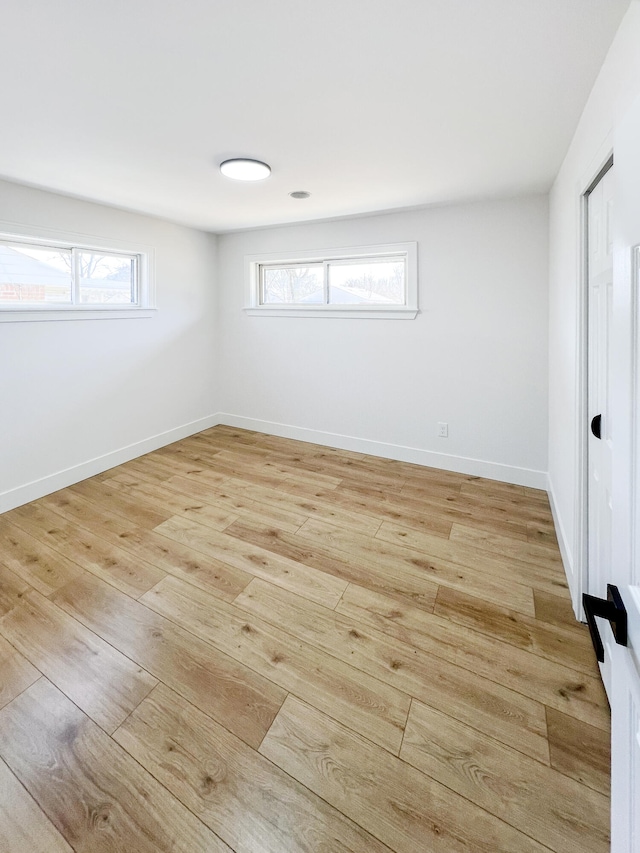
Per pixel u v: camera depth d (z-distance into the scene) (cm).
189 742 133
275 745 132
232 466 366
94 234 317
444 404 351
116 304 357
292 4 113
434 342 346
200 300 437
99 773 123
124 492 312
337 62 140
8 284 280
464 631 178
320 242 381
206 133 193
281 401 441
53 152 215
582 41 129
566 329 219
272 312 425
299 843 108
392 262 365
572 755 127
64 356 313
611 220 141
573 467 196
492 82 152
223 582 210
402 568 221
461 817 113
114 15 117
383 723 138
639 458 64
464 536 253
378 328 371
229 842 108
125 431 371
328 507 291
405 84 153
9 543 243
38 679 154
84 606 192
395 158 223
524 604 194
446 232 325
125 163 230
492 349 324
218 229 417
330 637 175
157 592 202
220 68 143
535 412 315
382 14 117
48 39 127
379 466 366
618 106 125
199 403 456
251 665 161
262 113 175
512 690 150
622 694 70
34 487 298
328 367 405
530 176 252
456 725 137
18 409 285
